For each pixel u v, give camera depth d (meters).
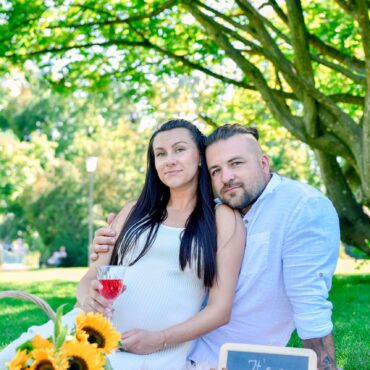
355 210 9.88
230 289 3.20
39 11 9.55
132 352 3.06
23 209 31.08
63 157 31.27
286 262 3.25
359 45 11.20
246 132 3.37
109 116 32.06
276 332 3.37
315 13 11.21
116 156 29.81
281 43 12.20
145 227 3.38
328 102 8.30
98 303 3.06
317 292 3.22
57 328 2.14
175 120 3.49
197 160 3.40
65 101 31.52
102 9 10.17
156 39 11.30
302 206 3.28
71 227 29.59
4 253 41.53
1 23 9.58
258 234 3.29
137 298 3.25
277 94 9.13
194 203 3.42
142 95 11.89
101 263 3.48
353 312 7.65
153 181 3.50
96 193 29.70
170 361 3.09
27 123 31.67
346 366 5.04
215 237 3.26
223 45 8.72
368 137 7.75
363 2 7.15
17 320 7.69
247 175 3.30
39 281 13.55
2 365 2.94
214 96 12.79
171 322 3.23
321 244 3.25
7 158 23.22
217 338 3.36
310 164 26.03
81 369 2.09
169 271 3.25
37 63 10.80
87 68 11.41
